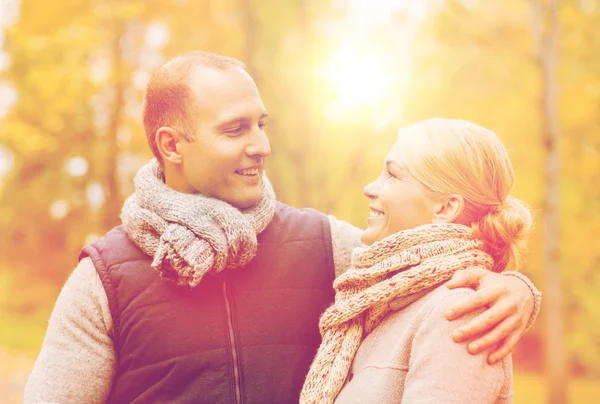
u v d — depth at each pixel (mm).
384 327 1721
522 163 11922
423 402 1479
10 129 12250
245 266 1914
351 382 1689
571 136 13031
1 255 19281
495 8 10680
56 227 17328
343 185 7910
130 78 12609
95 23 12344
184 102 1838
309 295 1938
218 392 1797
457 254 1665
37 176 13797
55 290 20281
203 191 1870
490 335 1518
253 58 7660
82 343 1829
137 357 1824
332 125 8031
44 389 1777
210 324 1833
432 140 1749
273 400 1818
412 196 1738
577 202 13727
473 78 10742
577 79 12109
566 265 14148
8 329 18328
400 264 1661
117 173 13039
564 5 11500
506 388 1600
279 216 2051
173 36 11414
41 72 11836
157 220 1801
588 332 14625
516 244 1734
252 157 1850
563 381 10273
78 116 12719
